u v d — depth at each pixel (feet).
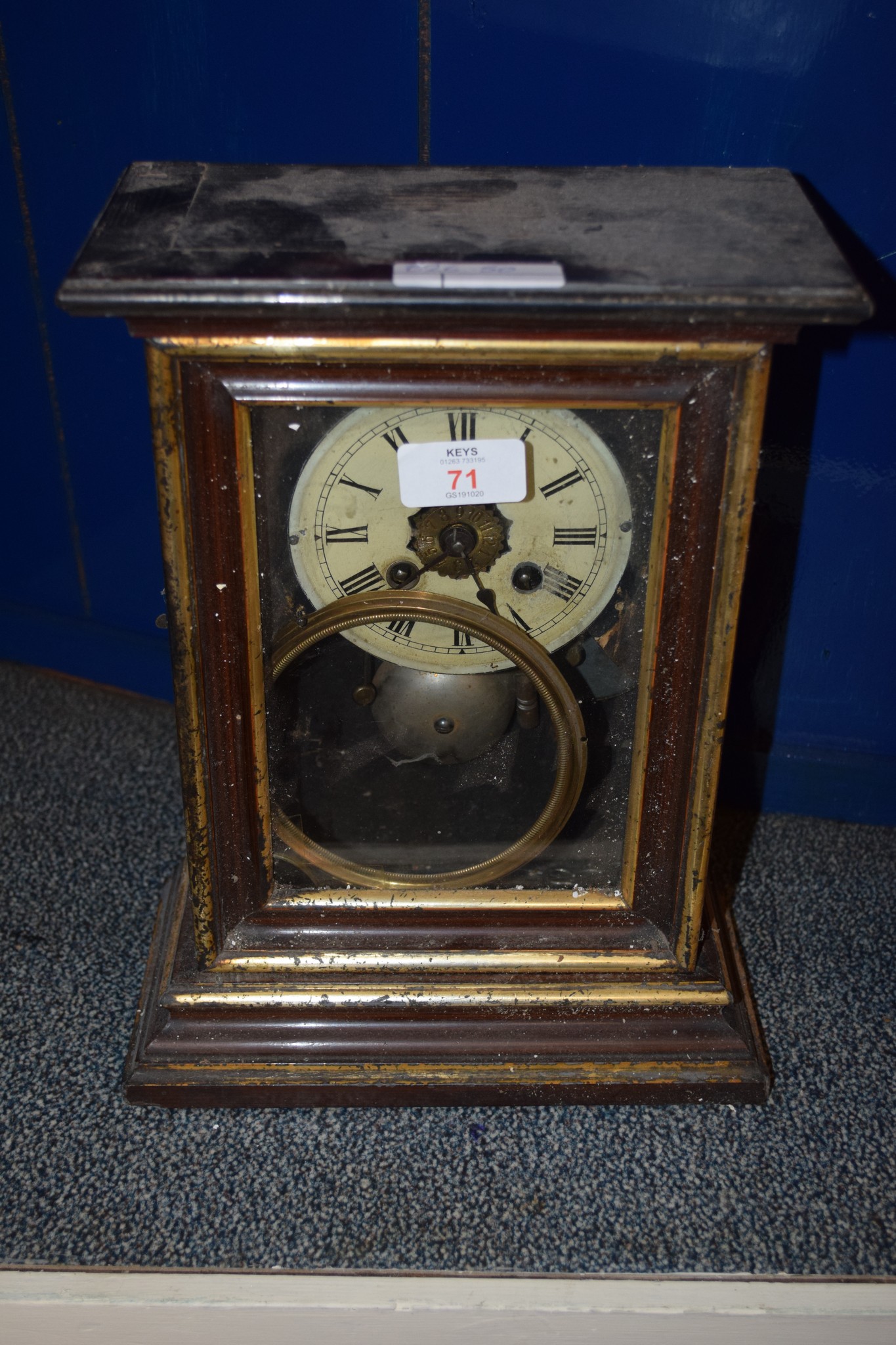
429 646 3.58
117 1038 4.25
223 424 3.07
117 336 5.04
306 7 4.16
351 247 3.00
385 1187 3.80
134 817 5.29
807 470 4.65
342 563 3.38
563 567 3.38
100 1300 3.51
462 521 3.31
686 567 3.25
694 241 3.08
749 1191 3.81
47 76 4.57
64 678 6.25
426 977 3.93
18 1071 4.12
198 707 3.44
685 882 3.73
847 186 4.15
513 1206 3.75
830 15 3.86
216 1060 3.94
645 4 3.92
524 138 4.26
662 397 3.04
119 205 3.25
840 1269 3.60
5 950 4.58
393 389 3.04
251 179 3.47
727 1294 3.56
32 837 5.16
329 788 3.83
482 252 2.99
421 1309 3.53
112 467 5.45
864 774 5.30
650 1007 3.95
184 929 4.21
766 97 4.04
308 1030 3.94
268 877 3.84
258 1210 3.72
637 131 4.18
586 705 3.62
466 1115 4.03
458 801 3.84
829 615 4.96
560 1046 3.94
